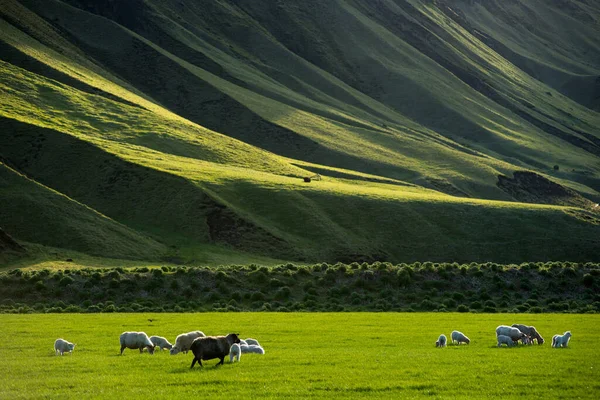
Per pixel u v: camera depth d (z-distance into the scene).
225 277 67.69
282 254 122.81
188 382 23.78
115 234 117.88
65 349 31.30
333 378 24.45
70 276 68.38
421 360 28.44
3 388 23.08
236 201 141.25
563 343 33.09
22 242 104.75
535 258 135.25
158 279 67.00
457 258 133.00
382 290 64.38
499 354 30.22
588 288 64.75
